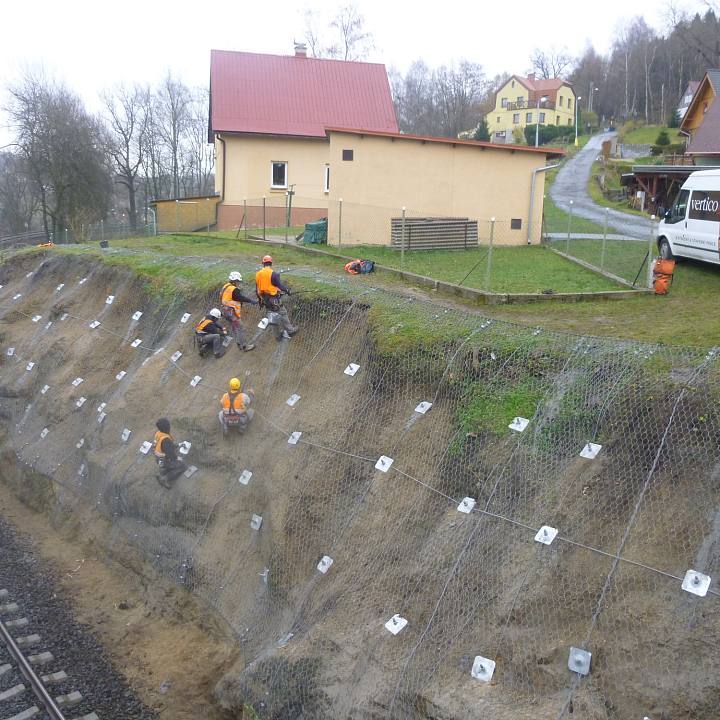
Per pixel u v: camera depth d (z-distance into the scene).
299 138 33.09
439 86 97.94
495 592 7.95
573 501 8.16
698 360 8.76
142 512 13.14
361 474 10.50
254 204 33.19
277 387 13.17
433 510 9.30
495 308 14.51
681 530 7.30
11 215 58.84
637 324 12.75
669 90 95.88
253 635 10.09
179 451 13.22
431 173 22.94
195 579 11.59
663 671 6.60
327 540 10.09
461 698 7.26
